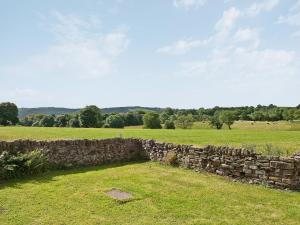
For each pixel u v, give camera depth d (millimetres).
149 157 20109
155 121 86812
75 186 13250
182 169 16984
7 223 9188
